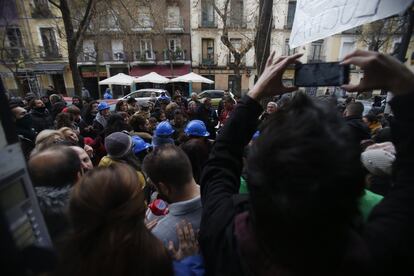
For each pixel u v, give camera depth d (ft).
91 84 72.28
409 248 1.53
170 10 68.80
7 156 1.69
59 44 60.29
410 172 1.73
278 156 1.38
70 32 27.09
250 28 66.85
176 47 71.10
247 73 69.41
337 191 1.28
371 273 1.44
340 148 1.32
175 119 14.71
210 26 69.51
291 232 1.38
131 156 7.58
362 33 42.55
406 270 1.56
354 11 3.51
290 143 1.37
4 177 1.63
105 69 69.87
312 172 1.28
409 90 1.70
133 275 2.18
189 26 70.49
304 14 4.84
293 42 5.22
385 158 3.12
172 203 4.46
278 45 67.36
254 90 2.58
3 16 2.26
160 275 2.37
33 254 1.72
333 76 2.38
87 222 2.35
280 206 1.36
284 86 2.52
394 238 1.55
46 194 3.56
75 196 2.48
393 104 1.76
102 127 15.30
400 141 1.76
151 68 72.13
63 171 4.00
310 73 2.44
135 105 21.09
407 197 1.67
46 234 1.93
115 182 2.47
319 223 1.32
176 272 2.83
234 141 2.64
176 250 3.71
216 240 2.20
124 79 50.03
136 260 2.23
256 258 1.74
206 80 51.98
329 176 1.26
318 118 1.42
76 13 34.55
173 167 4.20
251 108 2.58
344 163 1.29
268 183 1.43
